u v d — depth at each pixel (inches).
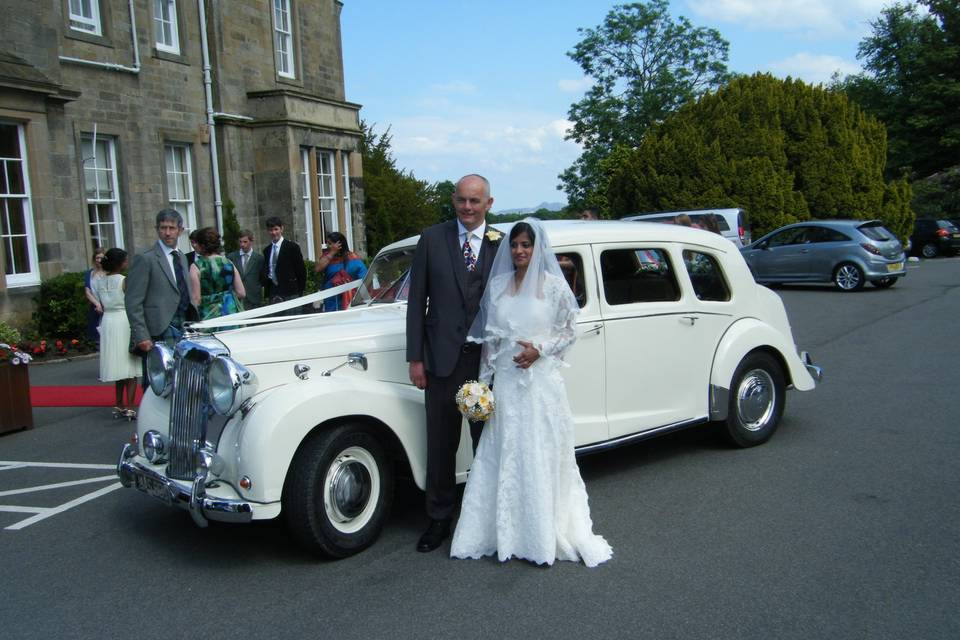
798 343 427.2
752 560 158.1
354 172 812.6
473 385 161.2
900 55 1498.5
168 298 261.7
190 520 197.5
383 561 165.5
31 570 167.2
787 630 130.0
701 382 224.5
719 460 227.1
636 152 1030.4
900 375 332.8
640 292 211.5
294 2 788.6
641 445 248.2
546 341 160.2
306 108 730.8
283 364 166.2
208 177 677.9
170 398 173.2
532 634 132.0
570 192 1818.4
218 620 141.6
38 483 231.5
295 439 154.9
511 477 162.4
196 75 663.1
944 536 166.6
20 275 495.5
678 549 165.2
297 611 143.7
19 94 483.2
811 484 202.5
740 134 971.9
